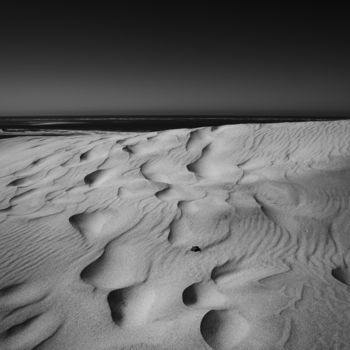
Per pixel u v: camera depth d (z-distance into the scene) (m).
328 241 3.36
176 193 4.81
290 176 4.93
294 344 1.99
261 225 3.75
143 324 2.24
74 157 6.85
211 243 3.45
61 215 4.34
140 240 3.56
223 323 2.20
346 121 7.07
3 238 3.73
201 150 6.42
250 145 6.38
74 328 2.22
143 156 6.45
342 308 2.33
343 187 4.33
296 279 2.75
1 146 8.56
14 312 2.41
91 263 3.10
